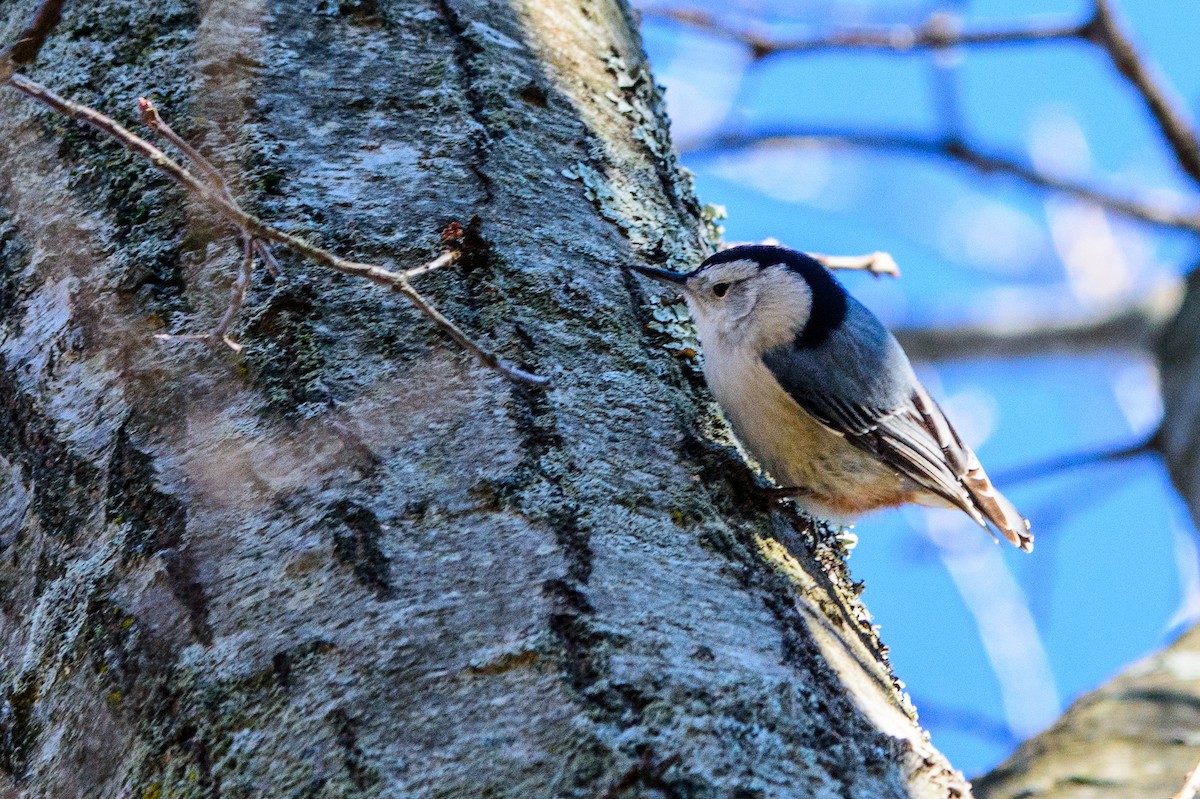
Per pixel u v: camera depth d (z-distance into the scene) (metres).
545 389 4.85
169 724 3.92
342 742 3.65
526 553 4.15
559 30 6.91
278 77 5.92
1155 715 6.64
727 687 3.82
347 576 4.07
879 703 4.23
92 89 5.93
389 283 4.38
